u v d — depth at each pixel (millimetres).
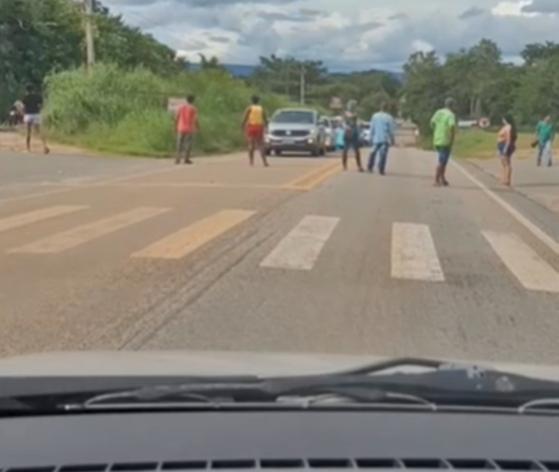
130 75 41500
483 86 111938
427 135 81938
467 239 13961
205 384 3229
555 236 14883
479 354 7609
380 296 9648
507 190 23422
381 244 13016
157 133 35719
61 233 13148
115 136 36125
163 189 19906
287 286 9930
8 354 7102
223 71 62812
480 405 3051
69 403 2994
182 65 73375
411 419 2875
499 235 14578
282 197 18734
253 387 3174
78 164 27422
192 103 32844
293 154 38344
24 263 10820
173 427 2762
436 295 9820
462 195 21141
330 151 41562
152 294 9367
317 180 23281
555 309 9414
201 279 10164
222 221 14781
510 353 7691
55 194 18625
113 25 61906
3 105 49000
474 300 9672
